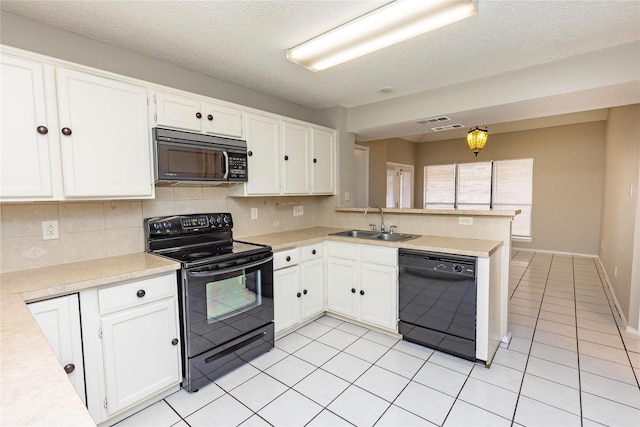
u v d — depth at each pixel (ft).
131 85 6.76
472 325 7.70
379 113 12.10
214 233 9.15
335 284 10.39
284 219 11.87
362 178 17.88
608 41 7.48
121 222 7.53
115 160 6.56
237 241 9.39
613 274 13.29
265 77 9.59
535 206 21.75
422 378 7.23
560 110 10.13
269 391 6.82
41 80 5.58
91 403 5.53
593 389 6.76
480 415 6.02
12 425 1.91
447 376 7.30
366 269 9.57
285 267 9.21
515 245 22.63
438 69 9.04
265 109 11.14
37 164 5.59
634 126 10.55
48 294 4.99
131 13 6.14
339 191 12.75
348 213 12.33
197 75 9.16
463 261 7.68
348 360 8.05
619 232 12.46
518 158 22.13
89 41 7.11
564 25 6.73
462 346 7.91
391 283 9.04
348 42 7.04
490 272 7.56
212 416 6.07
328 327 10.02
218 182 8.38
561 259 19.36
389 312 9.14
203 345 6.97
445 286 8.05
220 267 7.13
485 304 7.52
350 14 6.24
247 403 6.44
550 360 7.96
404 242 8.87
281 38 7.18
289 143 10.58
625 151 12.05
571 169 20.47
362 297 9.71
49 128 5.70
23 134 5.42
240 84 10.15
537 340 9.04
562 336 9.29
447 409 6.20
